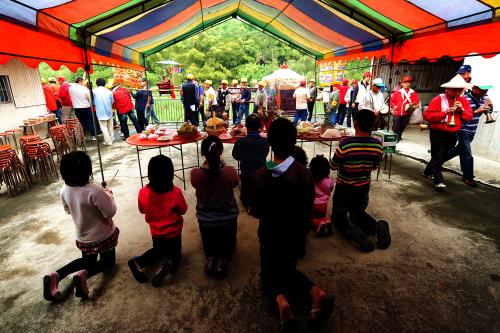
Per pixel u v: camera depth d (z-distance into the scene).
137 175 5.26
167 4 4.82
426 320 2.01
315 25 6.01
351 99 8.84
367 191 3.00
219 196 2.45
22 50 2.69
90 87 4.13
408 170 5.40
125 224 3.47
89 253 2.31
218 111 10.93
